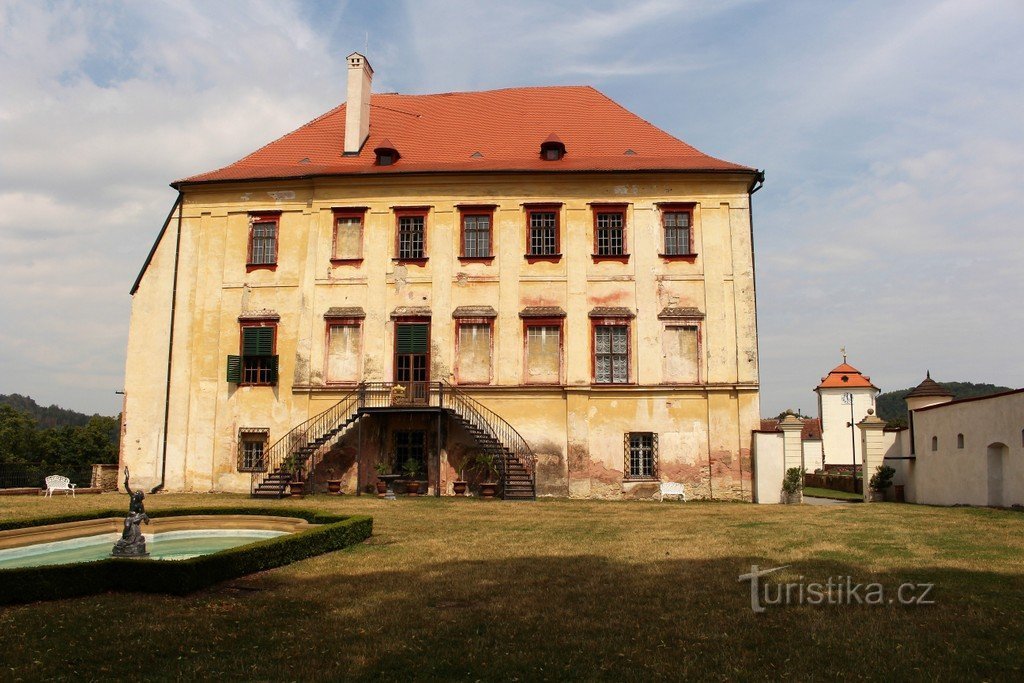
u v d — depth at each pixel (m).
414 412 28.05
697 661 7.92
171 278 31.23
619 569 12.66
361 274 30.12
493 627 9.16
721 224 29.58
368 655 8.20
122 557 12.64
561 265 29.62
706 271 29.28
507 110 34.47
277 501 25.41
